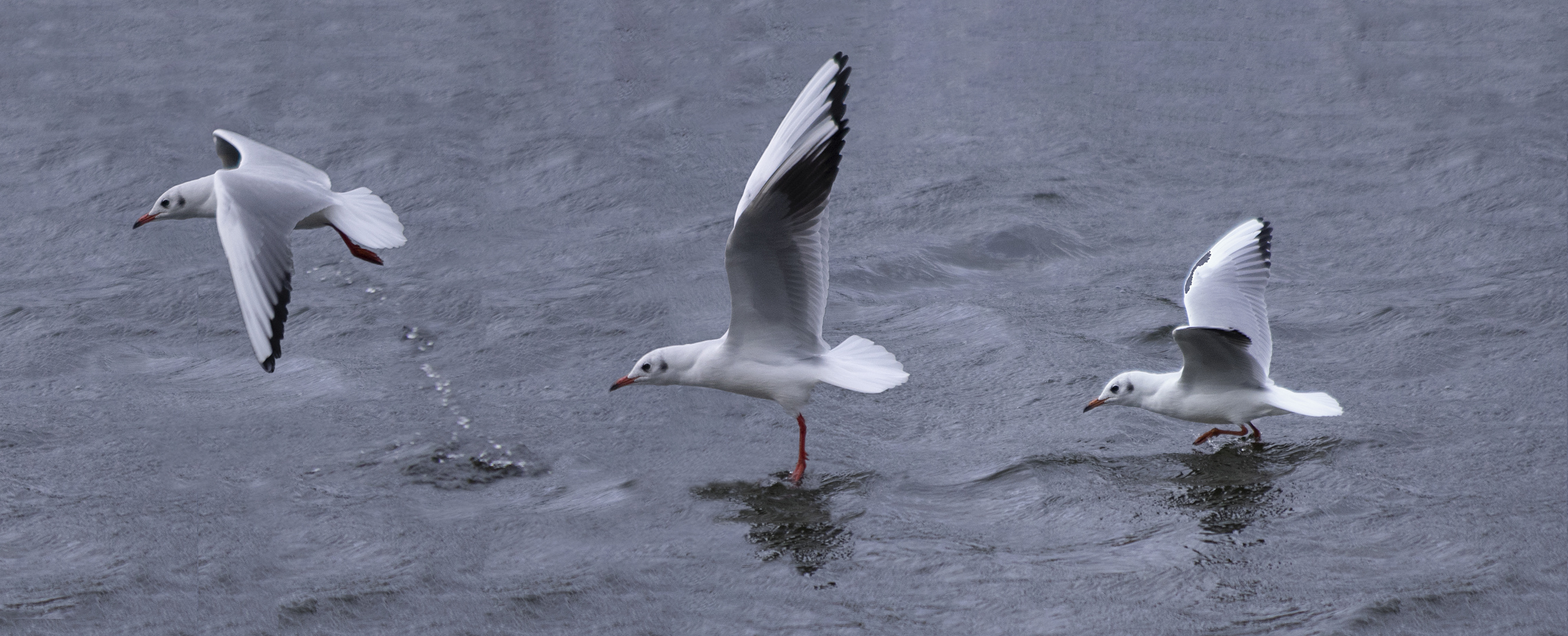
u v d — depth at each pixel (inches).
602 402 515.2
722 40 1180.5
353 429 494.3
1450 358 532.1
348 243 461.4
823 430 480.4
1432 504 406.0
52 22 1248.8
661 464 459.2
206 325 617.9
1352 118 941.8
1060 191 793.6
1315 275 652.7
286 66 1114.1
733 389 430.6
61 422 504.4
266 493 442.6
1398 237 705.6
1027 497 422.9
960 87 1042.1
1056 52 1134.4
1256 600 356.2
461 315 623.2
